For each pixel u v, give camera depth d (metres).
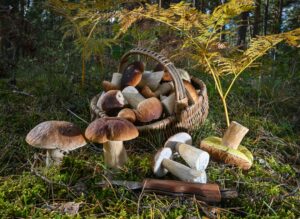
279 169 0.90
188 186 0.73
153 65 1.77
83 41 1.44
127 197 0.73
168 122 0.92
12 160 0.90
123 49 2.00
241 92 1.50
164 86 1.07
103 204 0.71
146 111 0.92
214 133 1.08
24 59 1.89
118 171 0.82
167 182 0.74
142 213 0.68
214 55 1.04
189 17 0.99
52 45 2.21
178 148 0.85
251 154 0.89
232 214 0.69
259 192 0.77
